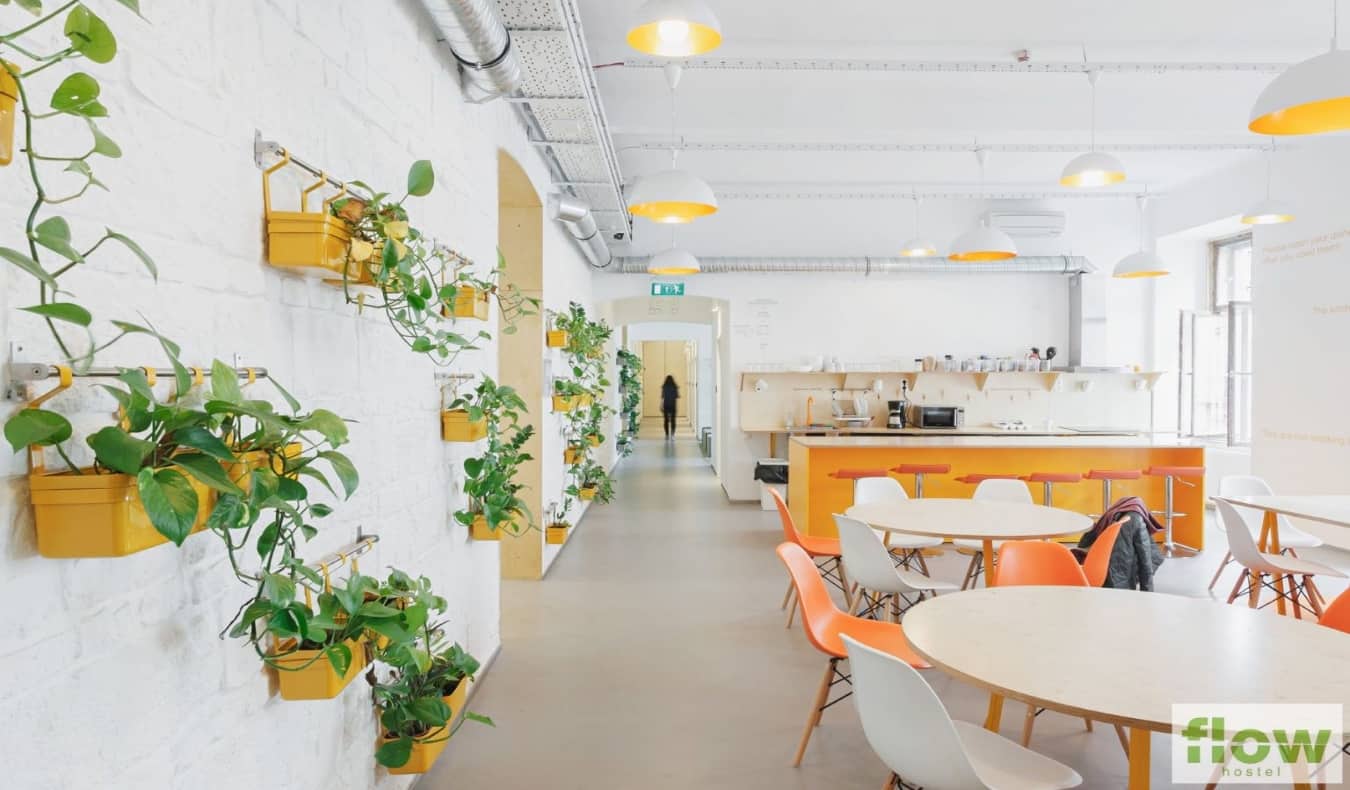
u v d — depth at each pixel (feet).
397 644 6.34
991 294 31.32
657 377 76.28
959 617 7.51
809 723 9.56
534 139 16.43
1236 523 14.08
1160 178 26.84
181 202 4.79
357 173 7.56
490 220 12.92
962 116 19.47
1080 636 6.91
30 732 3.59
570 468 22.82
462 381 11.16
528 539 18.38
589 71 12.92
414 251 7.73
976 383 31.14
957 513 13.33
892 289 31.24
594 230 22.75
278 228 5.79
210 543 5.10
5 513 3.47
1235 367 28.17
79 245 3.94
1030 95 19.47
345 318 7.27
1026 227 29.48
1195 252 29.27
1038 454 22.26
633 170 24.99
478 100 11.39
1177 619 7.45
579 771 9.35
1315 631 7.09
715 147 21.47
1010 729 10.44
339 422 4.87
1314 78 8.89
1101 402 30.96
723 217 30.83
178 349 3.83
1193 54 16.71
